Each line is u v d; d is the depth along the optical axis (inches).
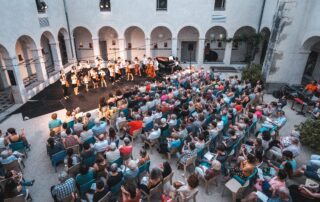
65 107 525.7
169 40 867.4
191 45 880.9
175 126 357.1
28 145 360.5
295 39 547.2
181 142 319.3
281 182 222.8
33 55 607.5
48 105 537.6
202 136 298.8
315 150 360.2
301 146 371.9
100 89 631.2
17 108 522.3
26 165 331.3
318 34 493.7
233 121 390.3
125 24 790.5
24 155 343.0
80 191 242.8
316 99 480.4
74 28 795.4
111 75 670.5
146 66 750.5
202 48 813.2
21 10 526.6
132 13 775.1
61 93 607.5
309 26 519.8
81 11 776.3
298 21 530.6
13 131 323.6
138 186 257.0
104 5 770.2
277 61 574.2
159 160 335.3
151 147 346.3
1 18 466.3
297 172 271.9
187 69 665.0
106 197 218.2
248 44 834.8
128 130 370.9
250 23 773.3
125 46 842.2
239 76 748.0
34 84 618.2
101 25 792.9
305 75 689.6
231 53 873.5
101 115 433.4
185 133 324.2
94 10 773.9
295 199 234.7
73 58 824.9
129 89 529.0
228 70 800.9
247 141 328.8
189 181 219.8
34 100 564.4
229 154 294.4
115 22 788.6
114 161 272.4
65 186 224.2
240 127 318.7
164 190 273.7
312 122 378.3
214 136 325.7
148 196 243.8
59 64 724.0
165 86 531.5
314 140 349.4
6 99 575.2
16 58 516.1
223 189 281.6
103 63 808.9
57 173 315.9
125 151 291.7
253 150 294.4
